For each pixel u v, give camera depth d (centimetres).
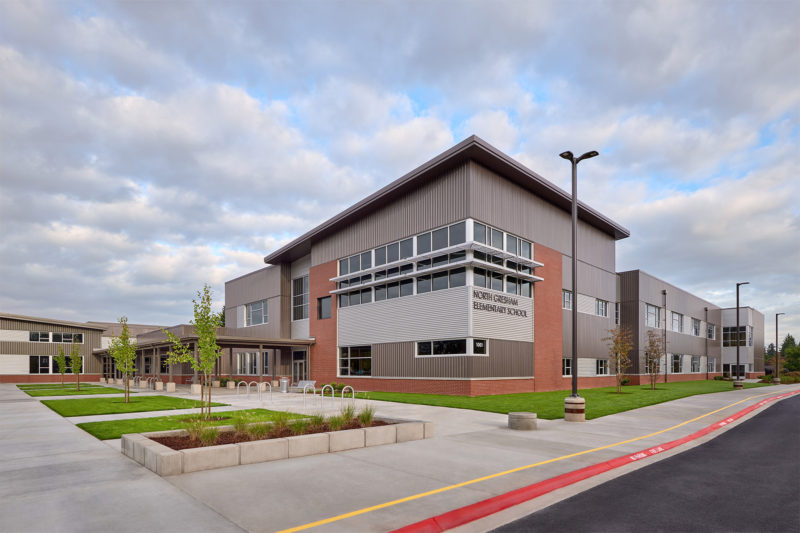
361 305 3475
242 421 1130
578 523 643
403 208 3188
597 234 4091
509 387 2870
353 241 3625
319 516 639
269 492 745
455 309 2734
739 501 745
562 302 3462
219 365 4791
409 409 1998
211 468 891
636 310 4494
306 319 4309
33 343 5425
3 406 2200
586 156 1677
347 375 3581
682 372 5547
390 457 1010
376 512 657
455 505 689
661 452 1146
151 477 831
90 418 1680
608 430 1426
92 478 826
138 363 5944
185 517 631
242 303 5359
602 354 3994
